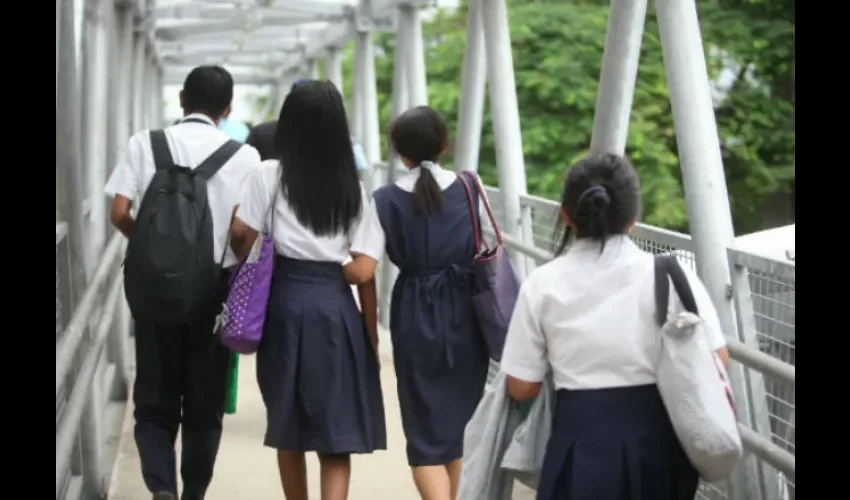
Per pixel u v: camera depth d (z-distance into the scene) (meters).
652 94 31.59
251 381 19.14
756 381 9.08
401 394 10.25
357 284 10.07
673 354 6.56
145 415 10.68
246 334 9.66
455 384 10.18
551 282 6.98
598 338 6.82
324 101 9.75
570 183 6.99
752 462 8.95
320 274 9.88
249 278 9.69
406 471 13.95
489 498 7.88
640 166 30.84
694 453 6.61
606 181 6.88
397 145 10.17
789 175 32.44
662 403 6.80
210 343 10.70
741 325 9.28
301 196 9.73
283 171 9.78
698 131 9.77
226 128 18.09
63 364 7.49
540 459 7.32
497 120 16.06
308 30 38.59
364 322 10.21
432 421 10.10
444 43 37.72
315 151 9.77
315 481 13.49
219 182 10.60
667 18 9.87
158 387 10.67
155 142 10.64
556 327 6.94
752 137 32.44
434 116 10.13
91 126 15.84
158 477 10.38
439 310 10.12
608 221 6.86
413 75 22.94
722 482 9.86
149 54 33.66
